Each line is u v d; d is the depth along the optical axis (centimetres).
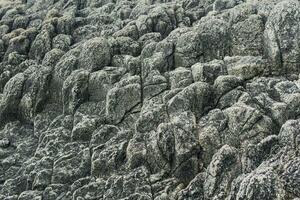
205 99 3947
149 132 3819
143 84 4469
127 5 7244
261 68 4322
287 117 3612
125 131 4050
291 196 2588
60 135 4422
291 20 4381
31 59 6197
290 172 2662
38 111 5100
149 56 5038
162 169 3503
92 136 4153
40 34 6322
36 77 5216
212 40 4881
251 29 4734
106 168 3712
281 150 2984
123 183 3456
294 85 3966
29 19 7406
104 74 4819
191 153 3450
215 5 6312
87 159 3950
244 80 4303
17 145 4706
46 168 3988
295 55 4272
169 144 3506
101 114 4559
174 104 3922
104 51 5212
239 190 2739
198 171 3419
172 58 4925
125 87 4412
